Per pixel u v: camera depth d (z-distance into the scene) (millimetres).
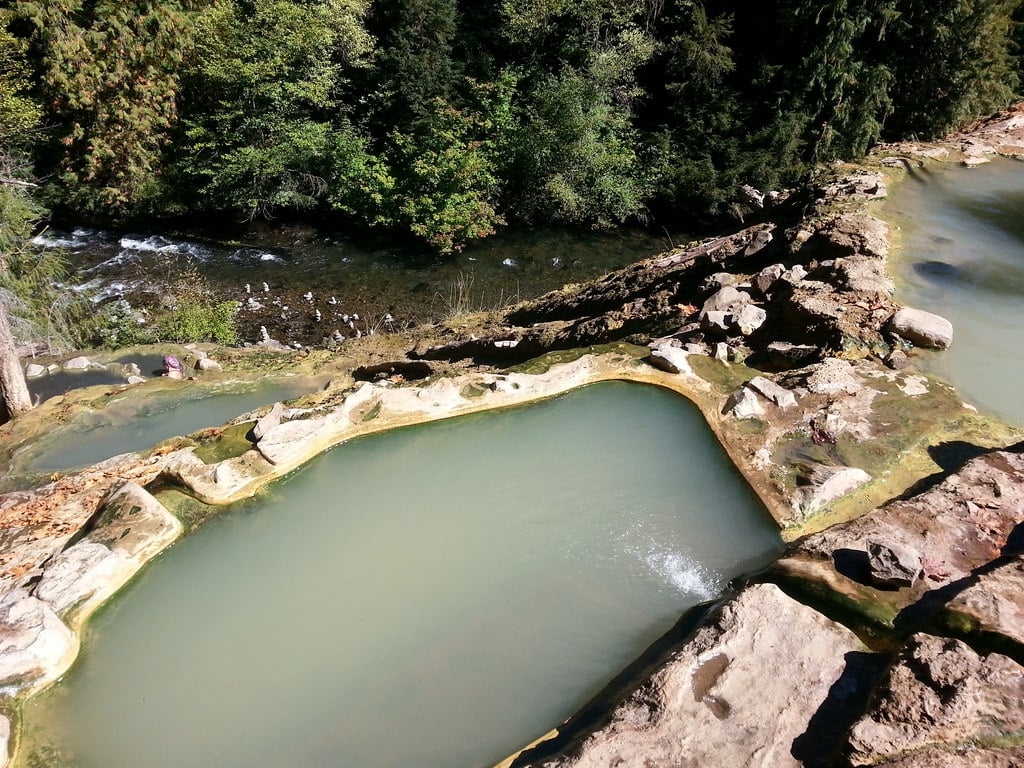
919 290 9336
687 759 3816
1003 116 17719
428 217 20609
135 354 13703
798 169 20609
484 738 4559
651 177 21922
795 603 4664
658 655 4828
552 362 8461
